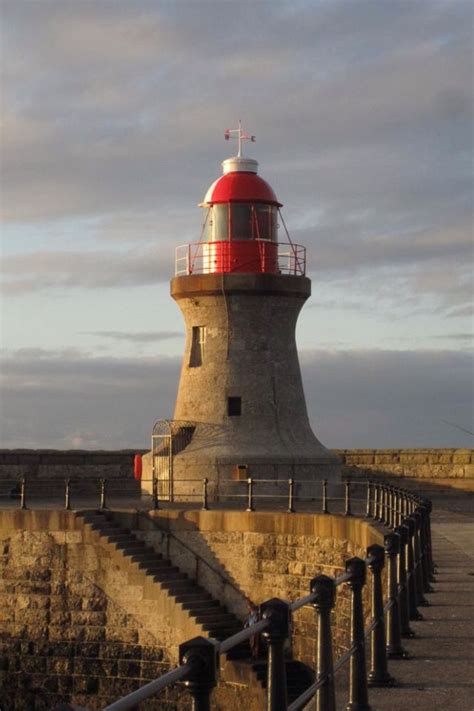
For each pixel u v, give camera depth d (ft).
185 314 128.67
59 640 103.04
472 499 142.82
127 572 101.09
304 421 127.44
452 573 77.30
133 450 148.15
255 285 123.85
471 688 41.32
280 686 27.84
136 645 100.42
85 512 104.12
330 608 33.14
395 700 39.29
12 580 104.73
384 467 147.02
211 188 128.98
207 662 21.91
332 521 94.12
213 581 102.06
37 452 143.13
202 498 120.57
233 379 124.88
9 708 103.81
